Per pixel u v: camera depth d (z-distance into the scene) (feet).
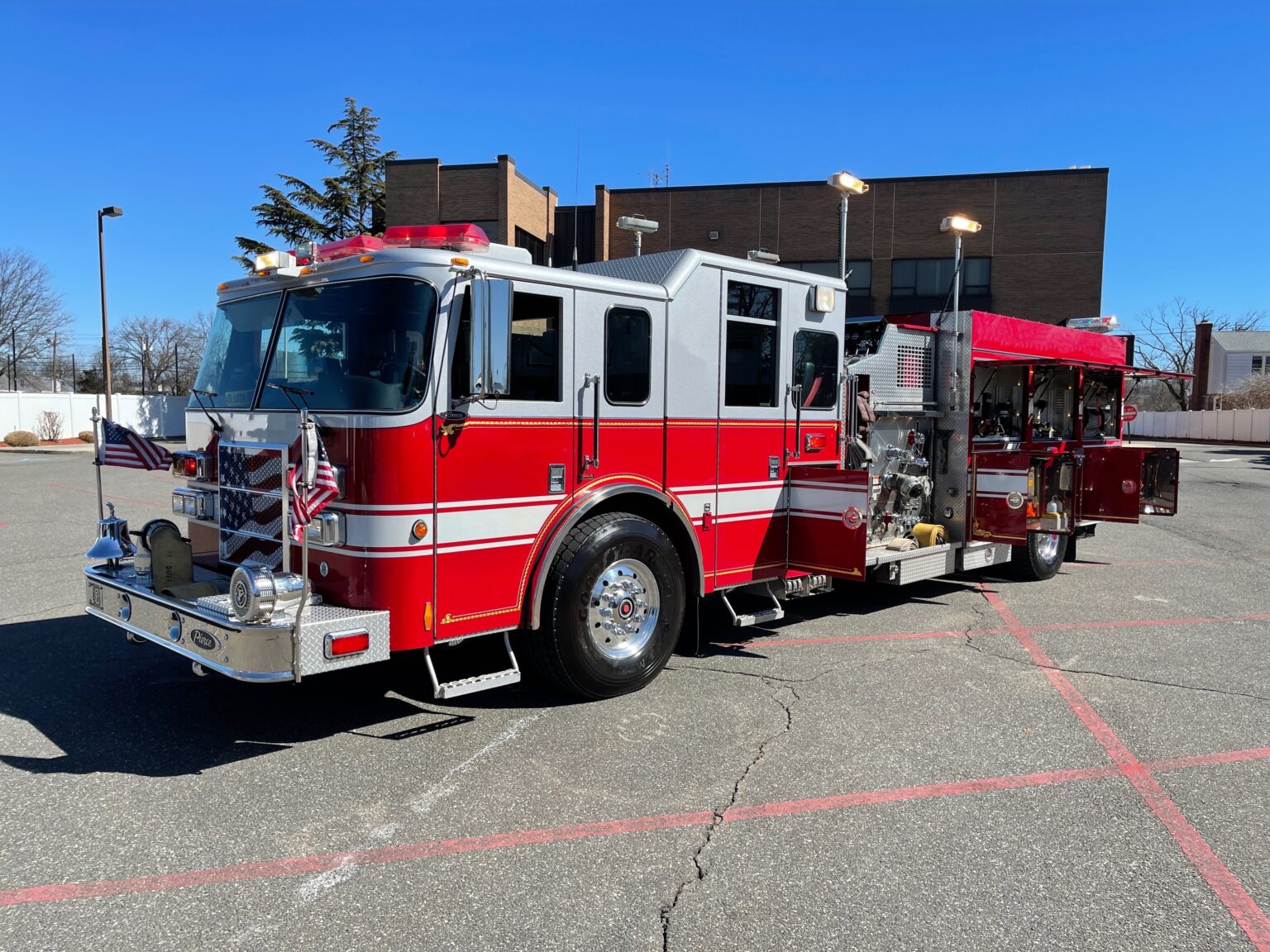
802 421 20.93
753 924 9.77
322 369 14.78
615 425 16.79
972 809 12.63
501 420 14.96
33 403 114.21
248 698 17.06
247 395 16.33
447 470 14.29
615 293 16.60
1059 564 30.76
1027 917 9.95
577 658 16.16
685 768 13.93
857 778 13.61
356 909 10.02
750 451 19.67
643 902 10.18
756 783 13.42
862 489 19.24
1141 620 24.11
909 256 96.37
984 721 16.14
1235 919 9.95
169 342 230.07
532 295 15.33
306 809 12.46
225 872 10.78
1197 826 12.20
